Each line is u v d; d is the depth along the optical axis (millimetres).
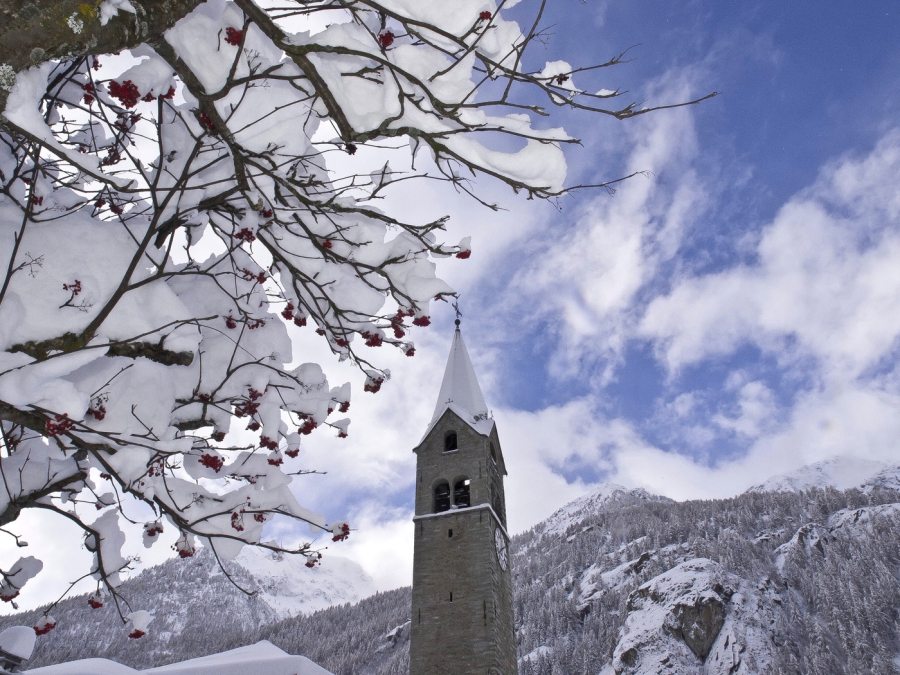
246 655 33406
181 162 6629
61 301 5480
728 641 136750
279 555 6648
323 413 7805
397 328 7637
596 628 162000
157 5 4441
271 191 6523
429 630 33531
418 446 41375
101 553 6645
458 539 36344
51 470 6555
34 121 4441
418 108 5594
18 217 5859
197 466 7312
